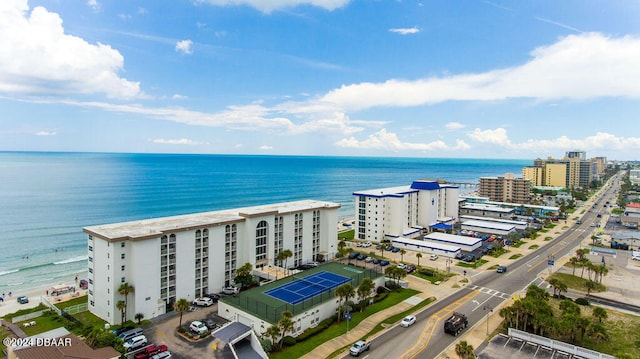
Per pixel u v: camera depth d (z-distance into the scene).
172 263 84.00
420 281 103.06
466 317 76.50
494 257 129.12
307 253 120.06
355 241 152.88
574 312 70.00
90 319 78.00
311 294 82.44
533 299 73.69
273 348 64.44
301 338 68.44
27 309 85.06
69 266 136.75
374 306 84.81
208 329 71.44
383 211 150.50
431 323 75.50
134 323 74.62
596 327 64.12
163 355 59.91
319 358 62.06
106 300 76.88
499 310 77.31
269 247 105.69
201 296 89.94
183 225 87.50
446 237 147.62
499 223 180.12
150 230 81.25
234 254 98.69
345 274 97.50
